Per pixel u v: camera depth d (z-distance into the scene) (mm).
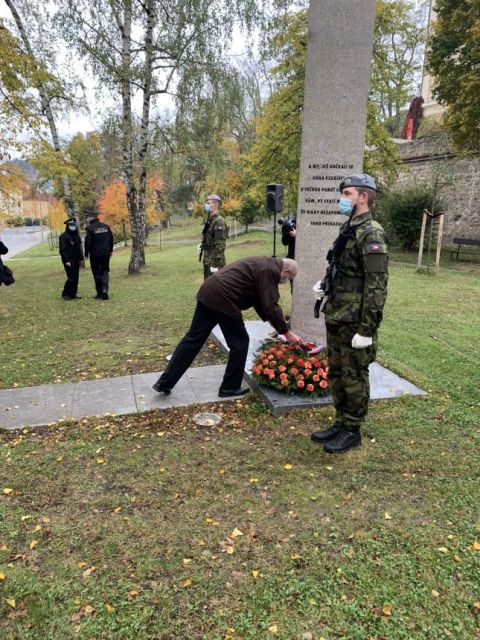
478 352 5617
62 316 8242
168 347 6184
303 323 5383
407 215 16953
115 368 5410
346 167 4930
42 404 4379
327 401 4160
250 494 2955
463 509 2781
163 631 2012
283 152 15008
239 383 4414
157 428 3869
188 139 13117
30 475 3195
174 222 49781
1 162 12352
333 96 4797
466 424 3840
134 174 13438
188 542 2539
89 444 3621
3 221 13578
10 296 10594
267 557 2424
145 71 11922
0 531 2633
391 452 3424
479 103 13477
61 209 29609
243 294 4109
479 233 16969
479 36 12852
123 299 9672
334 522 2686
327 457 3371
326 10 4629
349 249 3158
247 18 11594
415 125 29031
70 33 11578
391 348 5793
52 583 2270
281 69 14688
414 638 1960
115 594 2201
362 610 2100
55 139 14086
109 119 12523
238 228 33844
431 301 8609
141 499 2918
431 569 2328
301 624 2035
